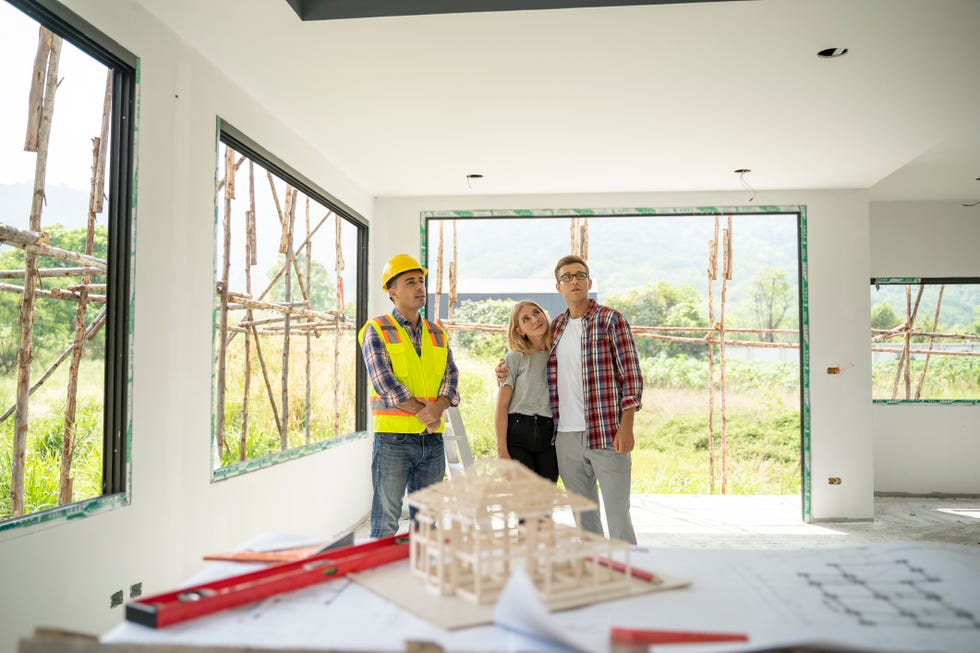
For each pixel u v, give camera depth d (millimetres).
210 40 3100
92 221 2812
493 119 4141
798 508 6238
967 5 2838
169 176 2945
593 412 3186
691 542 4996
